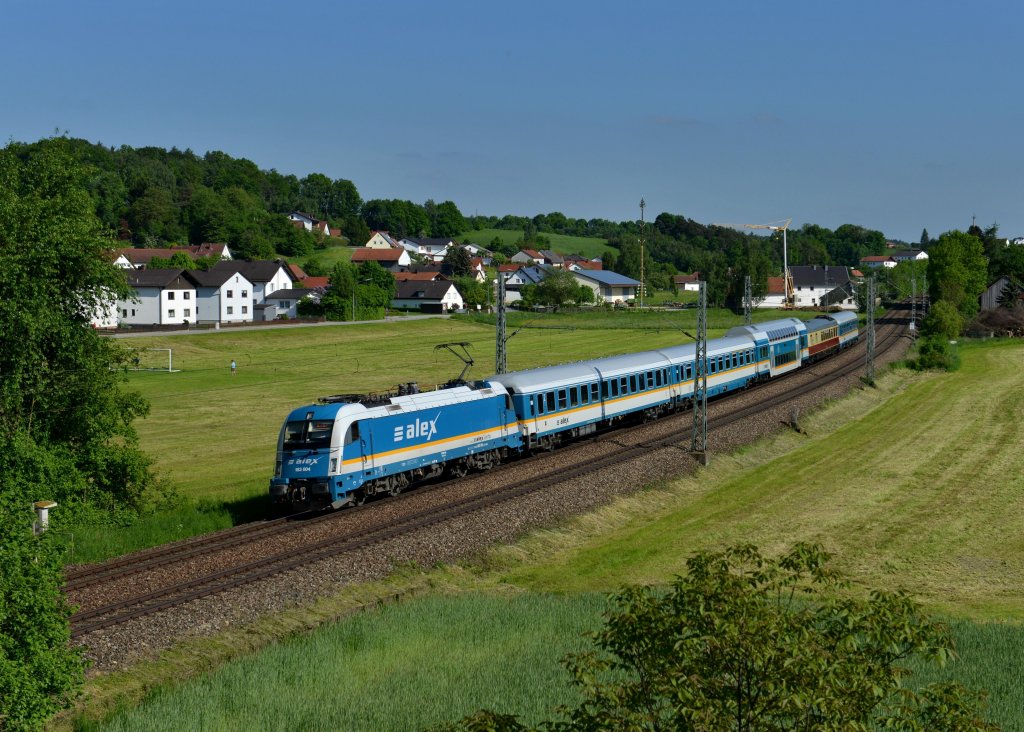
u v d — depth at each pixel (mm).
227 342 111312
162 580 27312
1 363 34094
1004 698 21141
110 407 36781
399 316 148875
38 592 18188
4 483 32344
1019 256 163375
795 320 85688
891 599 11891
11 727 17453
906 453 53625
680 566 33125
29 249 33750
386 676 22141
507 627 25734
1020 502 42625
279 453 35531
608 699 11883
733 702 11305
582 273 188125
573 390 49156
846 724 10750
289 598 26672
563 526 36781
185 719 19203
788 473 48531
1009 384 81500
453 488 39250
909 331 127062
